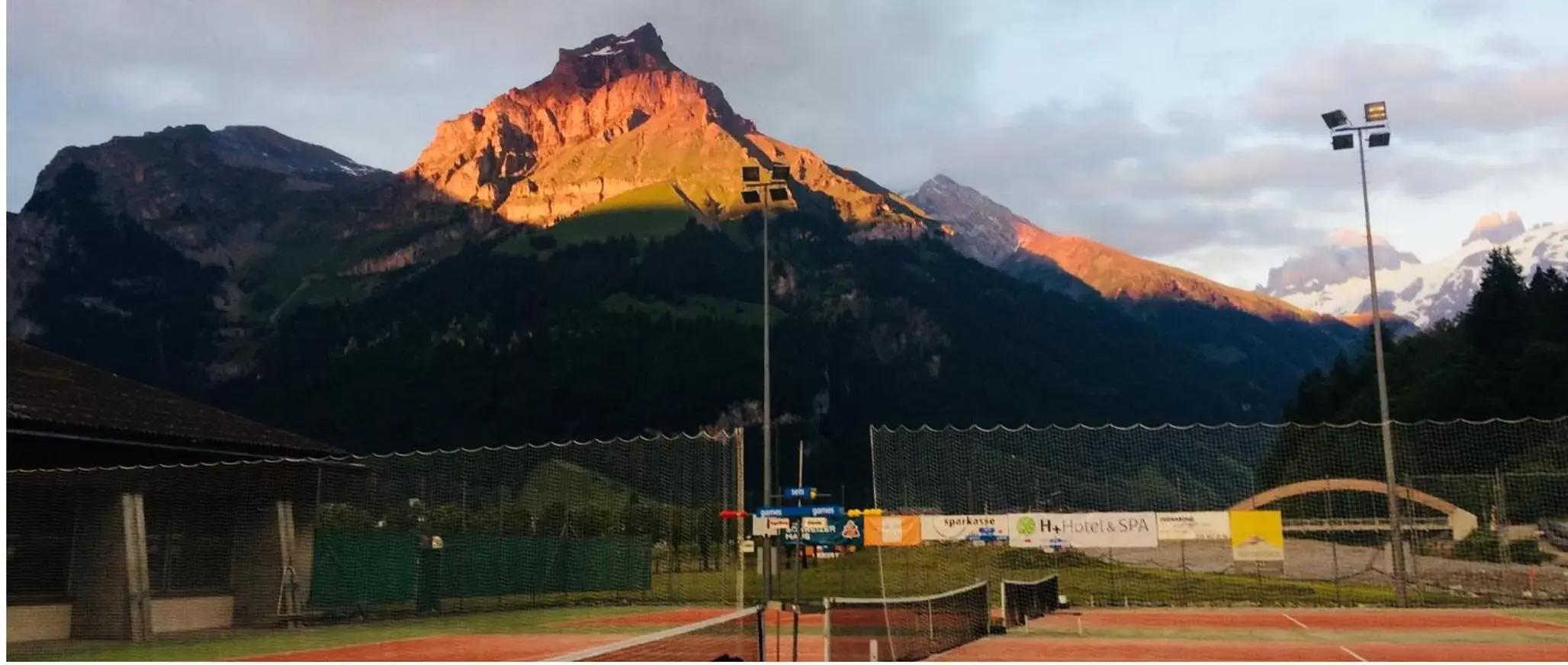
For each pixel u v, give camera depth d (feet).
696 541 126.82
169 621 84.17
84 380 90.99
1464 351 308.81
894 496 103.40
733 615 47.29
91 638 78.33
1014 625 74.43
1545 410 262.26
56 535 79.51
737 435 94.58
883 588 91.25
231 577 91.35
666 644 43.70
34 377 84.94
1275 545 86.22
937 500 104.94
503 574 106.01
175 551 86.58
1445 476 125.08
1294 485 129.59
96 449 83.66
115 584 79.00
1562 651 57.98
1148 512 86.53
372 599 96.02
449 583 101.45
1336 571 99.66
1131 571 112.57
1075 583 105.70
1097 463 128.88
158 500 85.56
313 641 74.59
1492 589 101.45
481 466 130.82
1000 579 107.86
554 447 124.47
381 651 65.87
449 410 619.67
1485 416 266.16
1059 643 62.90
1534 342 289.94
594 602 107.86
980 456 113.60
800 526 87.66
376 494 113.19
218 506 90.99
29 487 78.38
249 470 93.61
